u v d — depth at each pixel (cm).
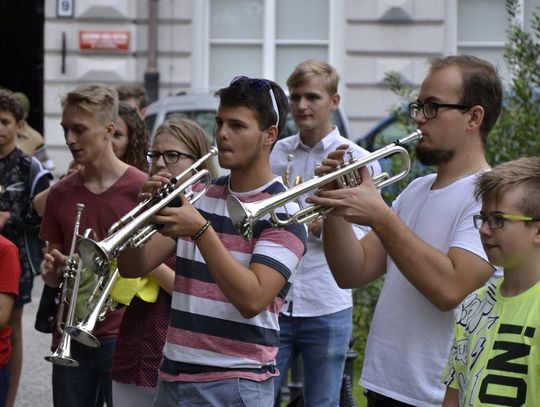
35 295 1739
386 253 700
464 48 2317
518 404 541
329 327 920
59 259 796
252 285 635
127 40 2242
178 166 814
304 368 934
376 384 666
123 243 627
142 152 950
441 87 662
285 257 652
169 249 707
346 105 2302
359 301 1320
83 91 836
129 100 1248
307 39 2327
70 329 697
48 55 2248
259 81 678
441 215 661
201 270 670
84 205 835
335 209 631
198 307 665
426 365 654
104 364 833
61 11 2236
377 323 674
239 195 679
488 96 664
